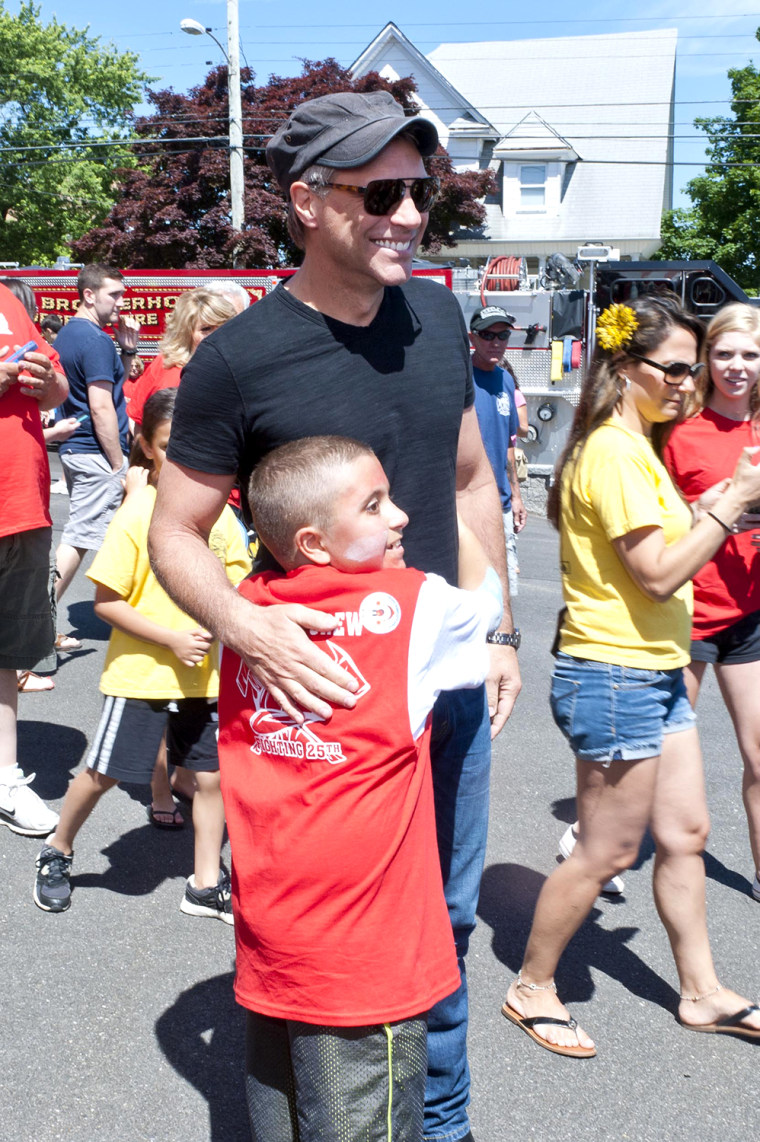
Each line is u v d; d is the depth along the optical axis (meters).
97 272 6.38
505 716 2.45
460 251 35.91
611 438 2.73
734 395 3.52
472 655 1.91
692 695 3.63
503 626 2.45
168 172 28.45
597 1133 2.55
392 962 1.73
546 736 5.23
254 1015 1.92
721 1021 2.96
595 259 14.02
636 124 38.06
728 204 32.75
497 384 6.06
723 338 3.49
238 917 1.83
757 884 3.70
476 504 2.46
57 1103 2.60
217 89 29.97
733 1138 2.55
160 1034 2.88
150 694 3.30
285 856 1.75
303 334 1.97
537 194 36.38
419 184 1.92
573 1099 2.68
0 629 3.91
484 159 36.56
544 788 4.60
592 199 36.19
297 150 1.91
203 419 1.97
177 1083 2.69
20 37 39.62
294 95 30.12
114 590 3.25
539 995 2.94
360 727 1.74
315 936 1.73
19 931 3.36
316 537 1.81
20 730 5.02
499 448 6.07
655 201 36.06
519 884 3.76
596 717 2.73
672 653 2.75
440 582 1.86
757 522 3.42
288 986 1.75
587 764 2.78
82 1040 2.84
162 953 3.26
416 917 1.78
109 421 6.20
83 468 6.27
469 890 2.31
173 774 4.23
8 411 3.81
